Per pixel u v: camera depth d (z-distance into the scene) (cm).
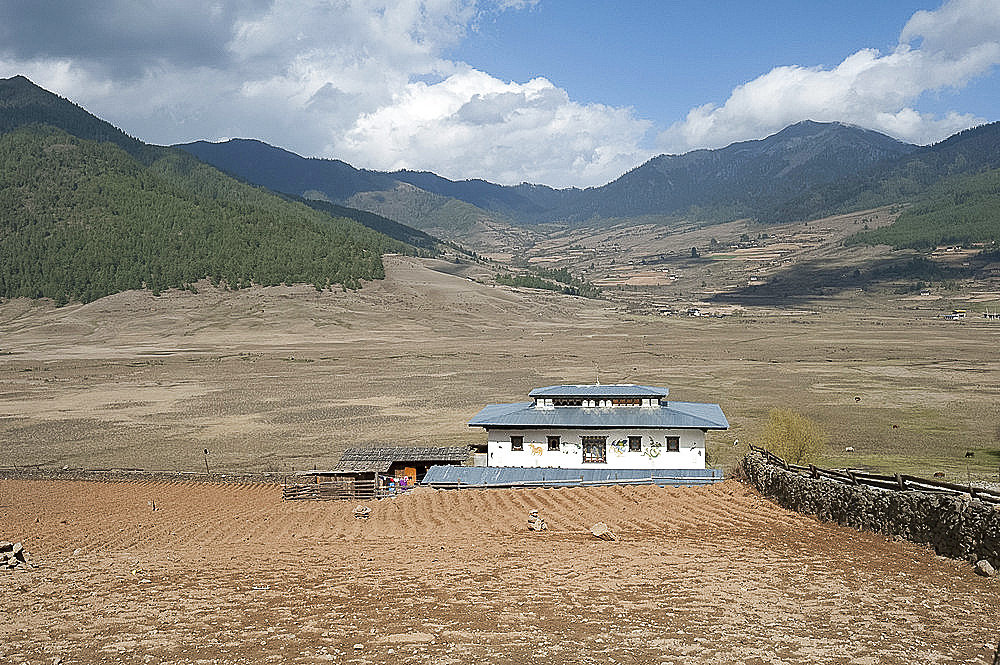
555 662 1686
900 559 2534
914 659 1694
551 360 17338
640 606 2112
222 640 1852
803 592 2230
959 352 18138
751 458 4303
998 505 2452
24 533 3816
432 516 3953
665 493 4031
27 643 1848
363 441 8794
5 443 9075
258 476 5756
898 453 7562
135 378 15012
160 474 5988
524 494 4316
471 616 2030
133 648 1797
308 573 2630
